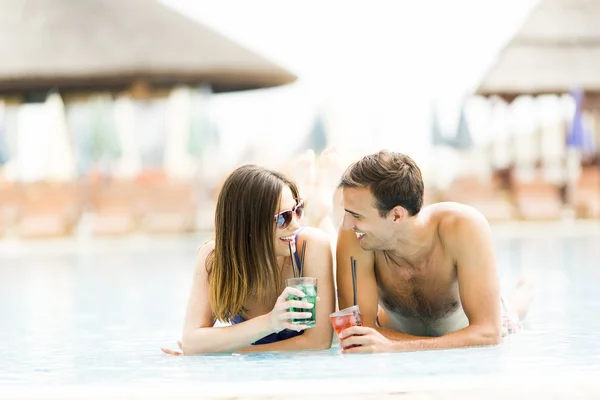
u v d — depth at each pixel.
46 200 22.23
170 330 5.89
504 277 9.47
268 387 2.99
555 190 23.22
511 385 2.94
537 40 24.75
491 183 23.11
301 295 4.11
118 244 18.97
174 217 22.06
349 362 3.86
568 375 3.09
